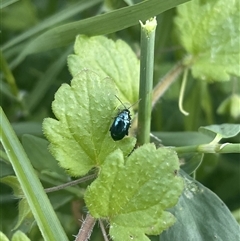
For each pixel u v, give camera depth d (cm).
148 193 7
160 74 14
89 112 8
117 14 9
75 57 9
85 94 8
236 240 8
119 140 8
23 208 8
